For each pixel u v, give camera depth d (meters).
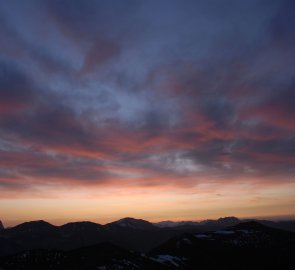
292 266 151.75
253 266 152.38
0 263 118.06
